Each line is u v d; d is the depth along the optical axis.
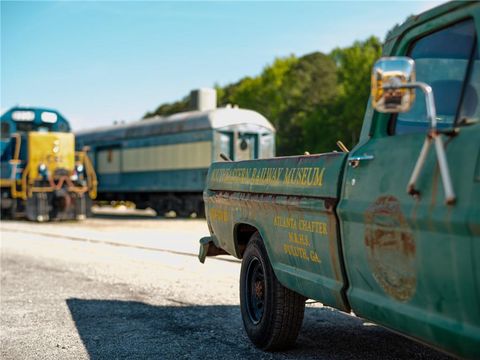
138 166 27.77
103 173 30.11
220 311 6.96
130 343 5.61
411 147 3.31
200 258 6.55
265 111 72.62
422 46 3.57
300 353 5.15
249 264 5.52
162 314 6.84
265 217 5.05
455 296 2.92
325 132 60.97
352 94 55.66
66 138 24.52
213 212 6.26
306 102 71.62
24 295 8.06
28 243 15.02
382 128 3.74
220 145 24.03
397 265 3.34
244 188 5.36
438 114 3.43
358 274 3.79
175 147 25.58
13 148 24.41
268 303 5.12
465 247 2.82
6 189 25.12
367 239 3.61
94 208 40.19
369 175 3.63
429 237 3.06
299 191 4.40
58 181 24.39
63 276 9.64
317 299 4.36
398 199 3.29
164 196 27.28
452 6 3.25
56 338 5.83
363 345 5.39
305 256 4.45
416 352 5.14
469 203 2.79
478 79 3.18
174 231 18.22
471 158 2.84
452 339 2.95
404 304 3.36
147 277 9.41
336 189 3.93
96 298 7.81
